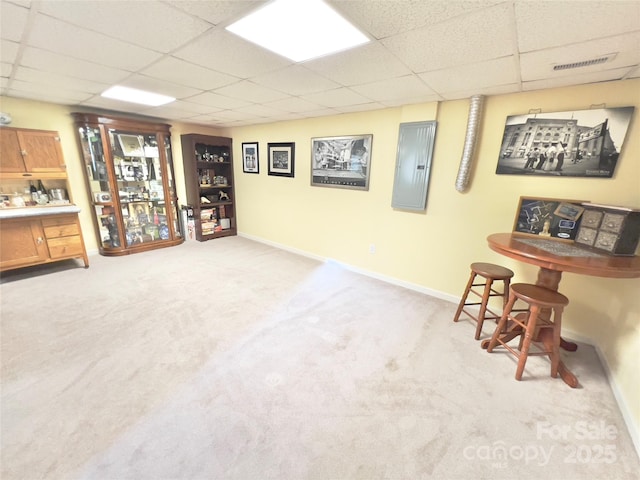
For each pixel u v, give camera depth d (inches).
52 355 77.9
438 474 50.6
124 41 63.5
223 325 95.3
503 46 59.8
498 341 83.7
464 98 102.6
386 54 66.7
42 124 135.2
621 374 68.8
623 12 45.1
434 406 65.1
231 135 202.2
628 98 77.0
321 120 148.9
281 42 62.8
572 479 50.4
